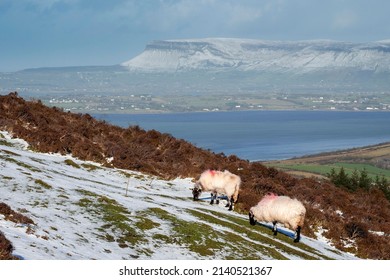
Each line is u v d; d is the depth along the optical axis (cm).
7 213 1425
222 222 2077
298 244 2148
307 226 2561
